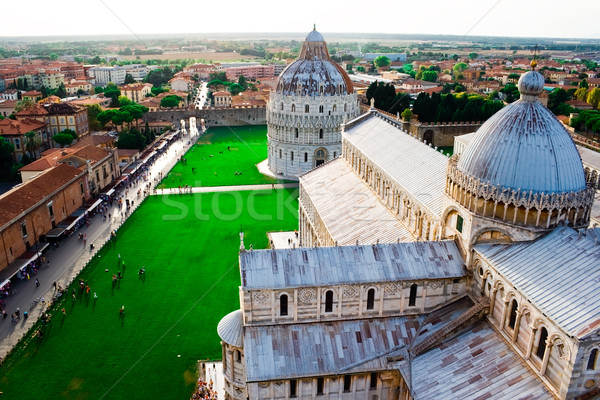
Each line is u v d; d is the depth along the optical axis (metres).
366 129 105.06
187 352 71.38
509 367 45.62
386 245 56.31
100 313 81.25
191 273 95.75
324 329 53.31
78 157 133.25
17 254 97.19
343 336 52.91
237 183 160.75
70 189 122.00
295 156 173.38
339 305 53.38
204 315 80.94
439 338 51.50
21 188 106.19
